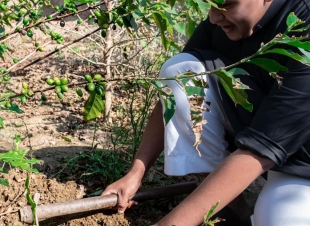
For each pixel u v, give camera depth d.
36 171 1.55
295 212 1.84
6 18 2.03
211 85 2.11
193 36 2.37
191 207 1.77
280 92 1.77
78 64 4.91
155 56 3.85
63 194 2.42
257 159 1.77
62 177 2.64
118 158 2.72
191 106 1.69
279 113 1.75
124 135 3.04
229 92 1.44
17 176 2.49
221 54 2.21
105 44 3.44
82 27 5.81
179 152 2.15
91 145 3.07
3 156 1.51
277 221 1.85
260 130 1.78
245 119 2.07
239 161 1.77
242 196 2.29
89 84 1.56
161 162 2.90
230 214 2.27
